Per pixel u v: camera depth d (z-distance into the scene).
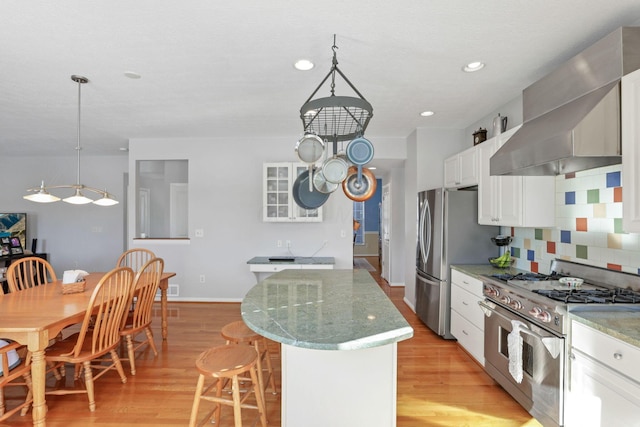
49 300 2.51
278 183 4.67
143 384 2.59
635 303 1.81
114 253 6.26
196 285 4.96
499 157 2.43
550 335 1.90
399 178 6.00
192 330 3.76
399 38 2.10
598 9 1.81
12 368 2.10
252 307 1.81
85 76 2.68
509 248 3.38
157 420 2.15
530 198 2.67
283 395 1.61
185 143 4.94
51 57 2.35
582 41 2.14
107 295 2.66
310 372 1.60
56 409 2.26
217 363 1.71
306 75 2.67
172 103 3.34
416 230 4.23
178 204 6.66
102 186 6.25
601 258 2.27
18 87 2.90
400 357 3.07
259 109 3.55
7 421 2.12
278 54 2.31
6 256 5.57
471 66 2.51
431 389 2.52
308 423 1.61
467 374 2.75
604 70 1.83
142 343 3.01
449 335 3.47
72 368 2.87
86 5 1.76
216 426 1.99
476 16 1.88
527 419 2.16
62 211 6.28
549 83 2.23
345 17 1.88
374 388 1.60
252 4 1.76
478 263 3.49
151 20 1.91
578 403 1.74
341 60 2.41
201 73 2.63
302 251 4.92
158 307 4.64
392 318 1.61
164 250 4.95
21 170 6.26
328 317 1.62
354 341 1.30
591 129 1.73
